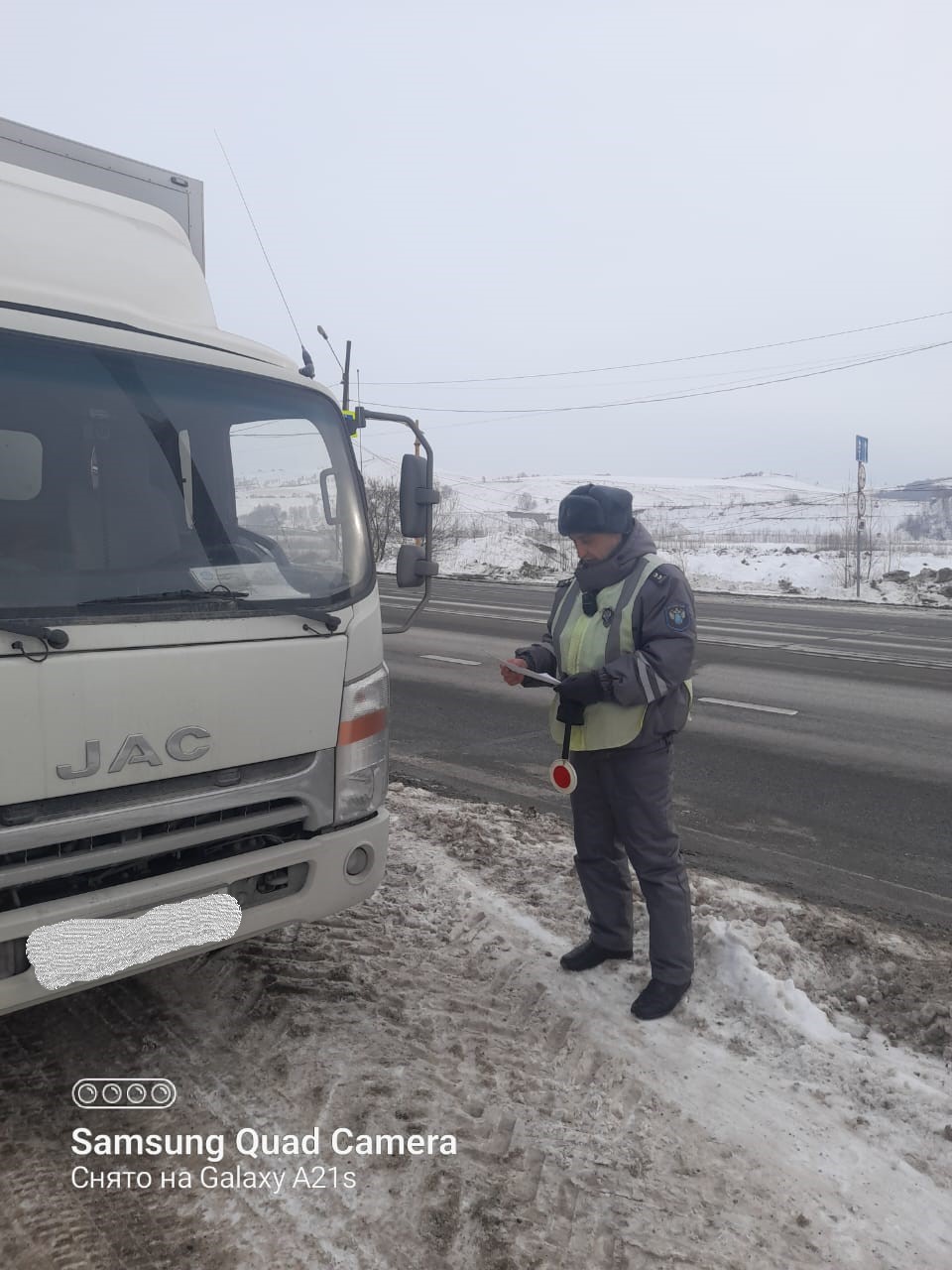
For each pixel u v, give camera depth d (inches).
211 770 108.2
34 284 111.3
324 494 128.1
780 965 143.9
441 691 375.9
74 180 172.6
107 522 107.3
